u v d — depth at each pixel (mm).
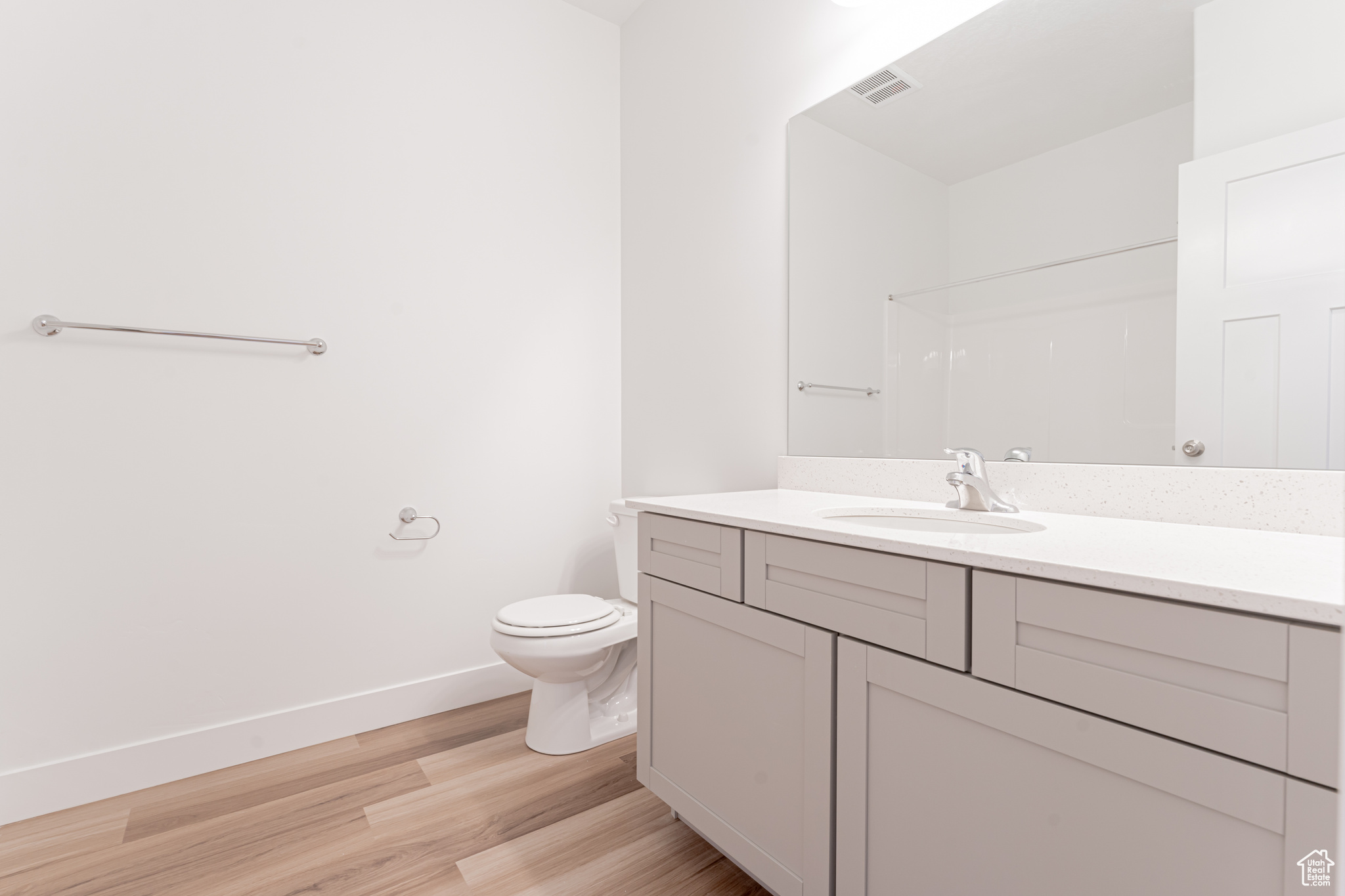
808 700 1025
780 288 1824
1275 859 574
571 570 2412
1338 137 913
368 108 1980
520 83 2287
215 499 1753
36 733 1531
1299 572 668
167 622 1689
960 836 826
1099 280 1188
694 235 2154
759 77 1893
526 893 1245
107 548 1612
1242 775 589
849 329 1635
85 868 1324
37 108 1523
